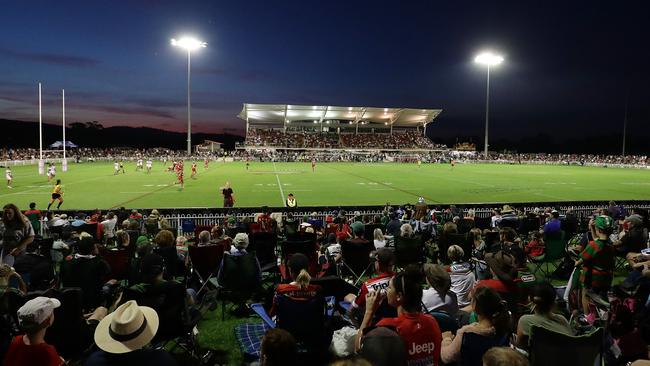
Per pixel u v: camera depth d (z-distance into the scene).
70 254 9.86
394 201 27.25
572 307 7.20
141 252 7.79
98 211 17.00
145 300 5.32
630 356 5.18
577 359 4.01
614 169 65.50
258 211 18.67
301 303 5.27
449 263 11.09
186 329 5.70
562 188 35.25
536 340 4.06
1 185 33.88
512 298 5.92
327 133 103.62
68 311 5.08
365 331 4.27
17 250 8.02
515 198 28.97
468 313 5.85
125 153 84.00
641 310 6.00
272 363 3.16
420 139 103.50
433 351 4.02
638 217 10.96
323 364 5.33
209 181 38.75
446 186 36.28
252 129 103.25
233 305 8.35
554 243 10.65
